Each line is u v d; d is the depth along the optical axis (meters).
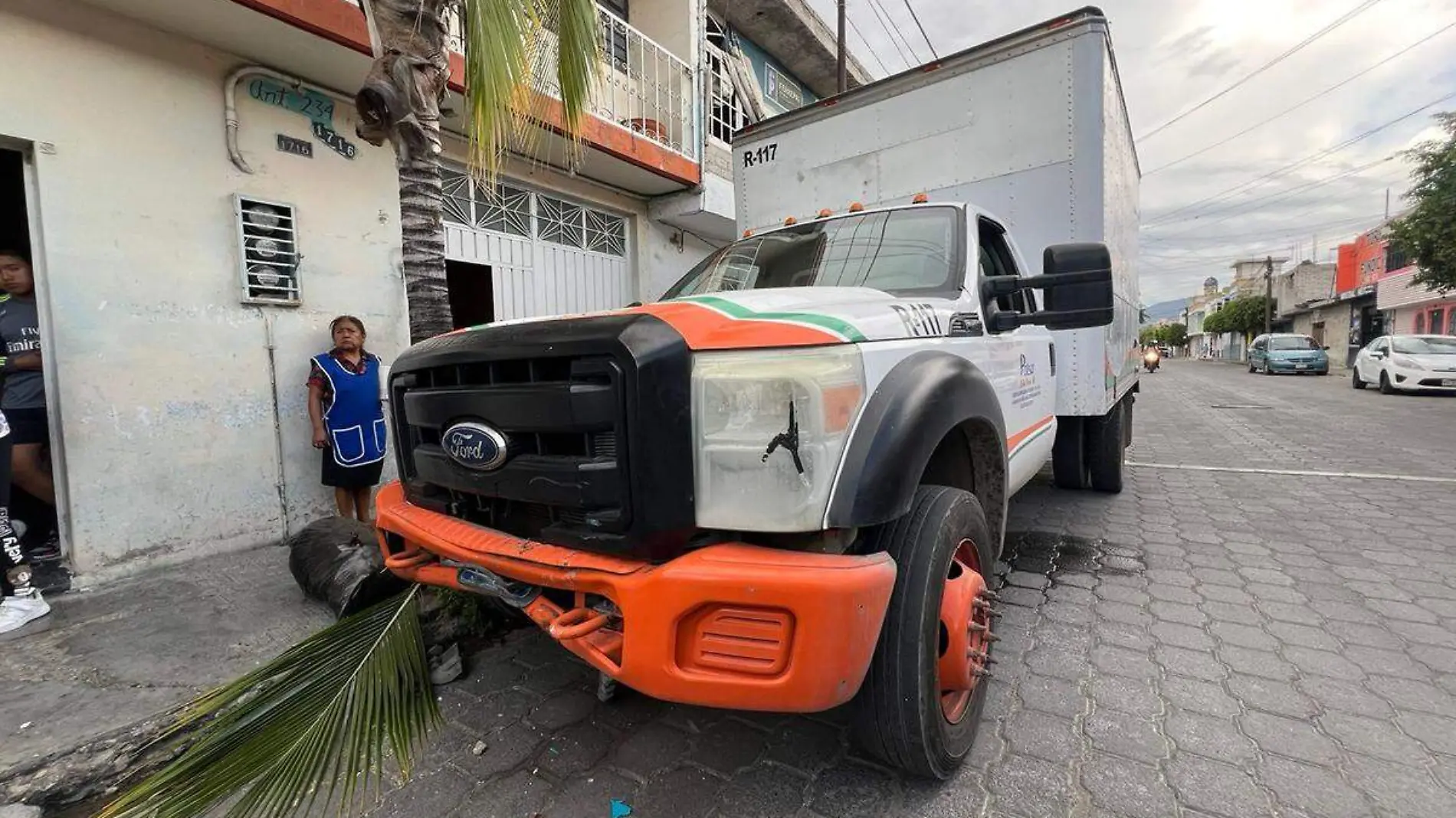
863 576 1.54
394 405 2.39
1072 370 4.28
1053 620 3.24
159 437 4.04
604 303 8.35
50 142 3.63
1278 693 2.53
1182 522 4.95
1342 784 2.01
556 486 1.75
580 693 2.65
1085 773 2.09
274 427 4.58
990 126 4.32
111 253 3.85
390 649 2.26
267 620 3.20
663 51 8.08
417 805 2.04
